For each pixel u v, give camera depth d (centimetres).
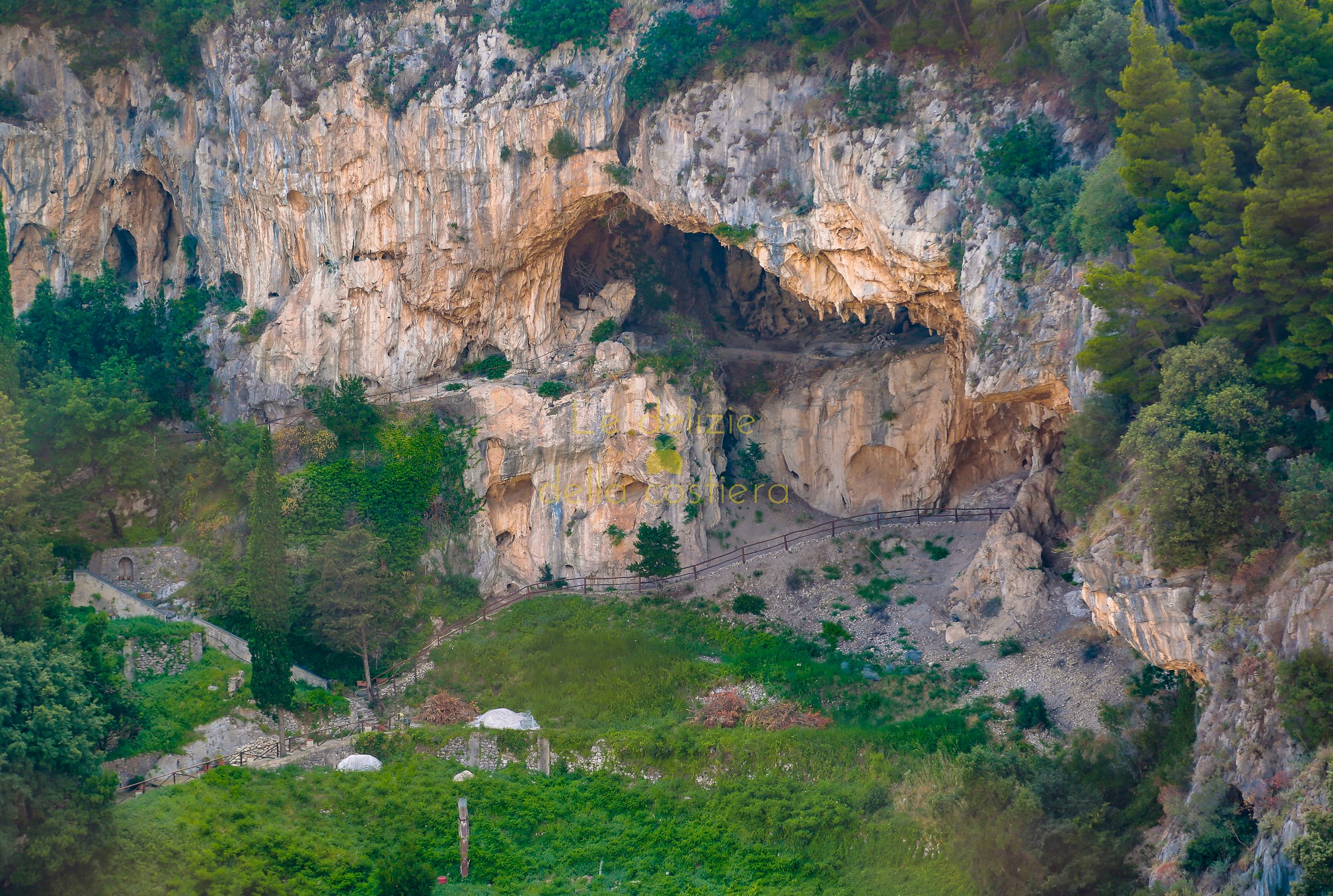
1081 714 4344
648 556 5769
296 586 5212
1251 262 3622
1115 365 4025
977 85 4991
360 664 5250
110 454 5431
